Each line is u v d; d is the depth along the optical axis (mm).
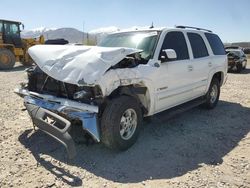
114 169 4105
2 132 5426
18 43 20156
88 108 4160
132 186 3682
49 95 4766
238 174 4055
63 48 4812
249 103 8617
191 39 6535
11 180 3730
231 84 12805
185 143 5148
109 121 4309
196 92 6629
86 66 4211
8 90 9891
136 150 4754
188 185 3725
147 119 5371
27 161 4273
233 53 19422
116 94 4598
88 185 3676
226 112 7441
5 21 19328
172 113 5680
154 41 5453
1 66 18688
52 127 4270
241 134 5750
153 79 5012
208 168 4215
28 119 6289
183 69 5883
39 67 4668
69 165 4188
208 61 6941
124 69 4469
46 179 3783
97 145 4859
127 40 5820
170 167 4215
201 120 6625
